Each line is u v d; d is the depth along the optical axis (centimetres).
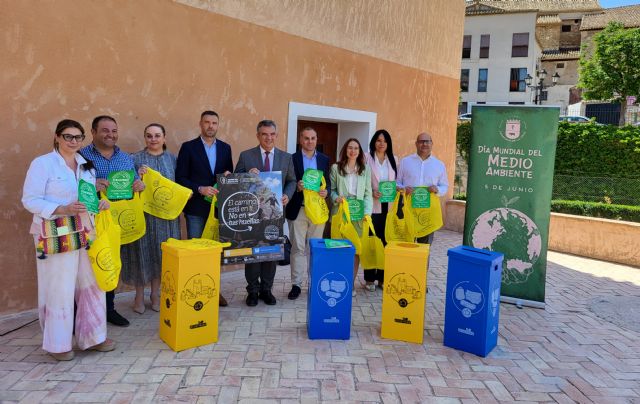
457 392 362
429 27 980
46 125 473
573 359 432
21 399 326
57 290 371
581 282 705
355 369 391
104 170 440
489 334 433
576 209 1091
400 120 928
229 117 632
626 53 1988
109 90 515
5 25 440
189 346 416
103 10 503
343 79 793
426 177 596
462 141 1593
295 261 559
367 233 565
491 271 423
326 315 446
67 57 481
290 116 711
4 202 454
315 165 555
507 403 350
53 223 361
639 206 1035
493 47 4012
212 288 425
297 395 346
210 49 602
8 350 400
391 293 454
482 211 587
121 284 554
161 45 555
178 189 467
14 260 465
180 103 578
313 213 533
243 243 489
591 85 2077
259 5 653
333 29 766
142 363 386
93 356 396
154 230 486
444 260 799
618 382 390
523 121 558
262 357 405
